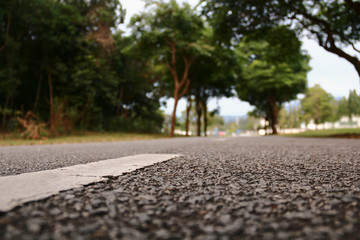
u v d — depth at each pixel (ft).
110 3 69.92
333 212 3.71
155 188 5.43
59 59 63.82
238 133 253.85
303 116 192.34
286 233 2.92
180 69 86.89
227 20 36.99
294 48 42.96
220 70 83.05
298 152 15.05
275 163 9.84
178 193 5.00
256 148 18.99
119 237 2.80
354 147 19.15
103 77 73.92
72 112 56.59
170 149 18.38
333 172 7.66
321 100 183.11
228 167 8.76
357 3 30.99
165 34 66.18
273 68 95.81
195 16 65.87
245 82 101.30
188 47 69.67
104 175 6.64
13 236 2.73
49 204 3.98
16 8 52.80
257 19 35.60
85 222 3.24
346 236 2.82
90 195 4.65
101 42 70.59
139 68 91.56
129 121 85.61
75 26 66.23
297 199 4.53
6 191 4.51
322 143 25.77
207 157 12.12
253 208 3.95
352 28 35.91
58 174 6.55
